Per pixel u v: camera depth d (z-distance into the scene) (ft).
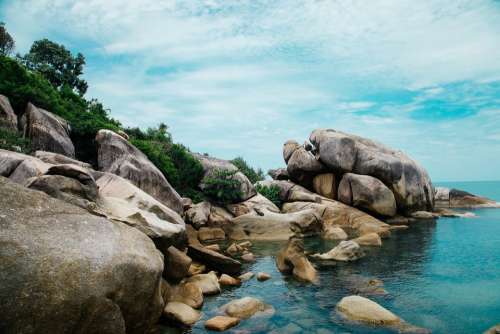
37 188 26.99
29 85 66.49
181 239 37.19
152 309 22.88
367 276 40.70
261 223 73.36
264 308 30.30
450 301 31.99
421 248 57.62
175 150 90.17
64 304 16.81
